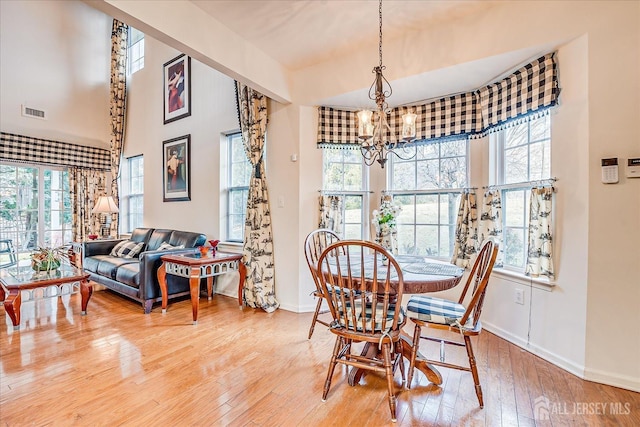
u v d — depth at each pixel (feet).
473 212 9.41
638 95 5.97
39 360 7.18
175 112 14.90
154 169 16.15
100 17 18.25
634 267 6.04
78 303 11.64
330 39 8.67
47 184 16.46
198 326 9.34
